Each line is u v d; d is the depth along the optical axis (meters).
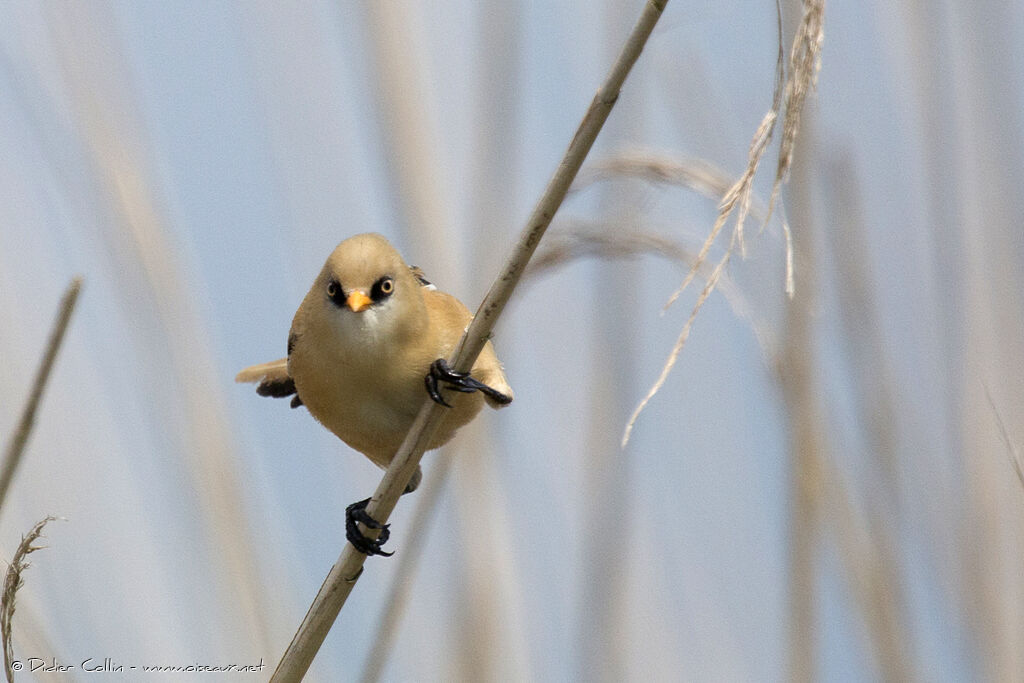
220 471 4.71
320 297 4.65
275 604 4.71
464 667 4.70
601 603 4.71
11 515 4.71
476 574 4.71
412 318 4.64
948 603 4.70
